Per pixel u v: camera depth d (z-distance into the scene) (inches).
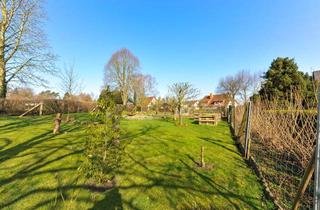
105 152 161.9
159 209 128.6
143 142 322.0
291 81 653.3
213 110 1300.4
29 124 444.1
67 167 193.3
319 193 84.3
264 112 296.0
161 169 199.8
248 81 1952.5
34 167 190.7
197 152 272.4
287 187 166.4
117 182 165.3
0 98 606.5
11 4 614.2
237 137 362.0
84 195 142.8
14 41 630.5
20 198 135.2
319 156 85.8
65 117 589.0
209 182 173.0
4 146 259.9
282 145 206.4
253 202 142.2
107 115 165.9
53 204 129.5
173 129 489.7
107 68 1669.5
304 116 168.9
